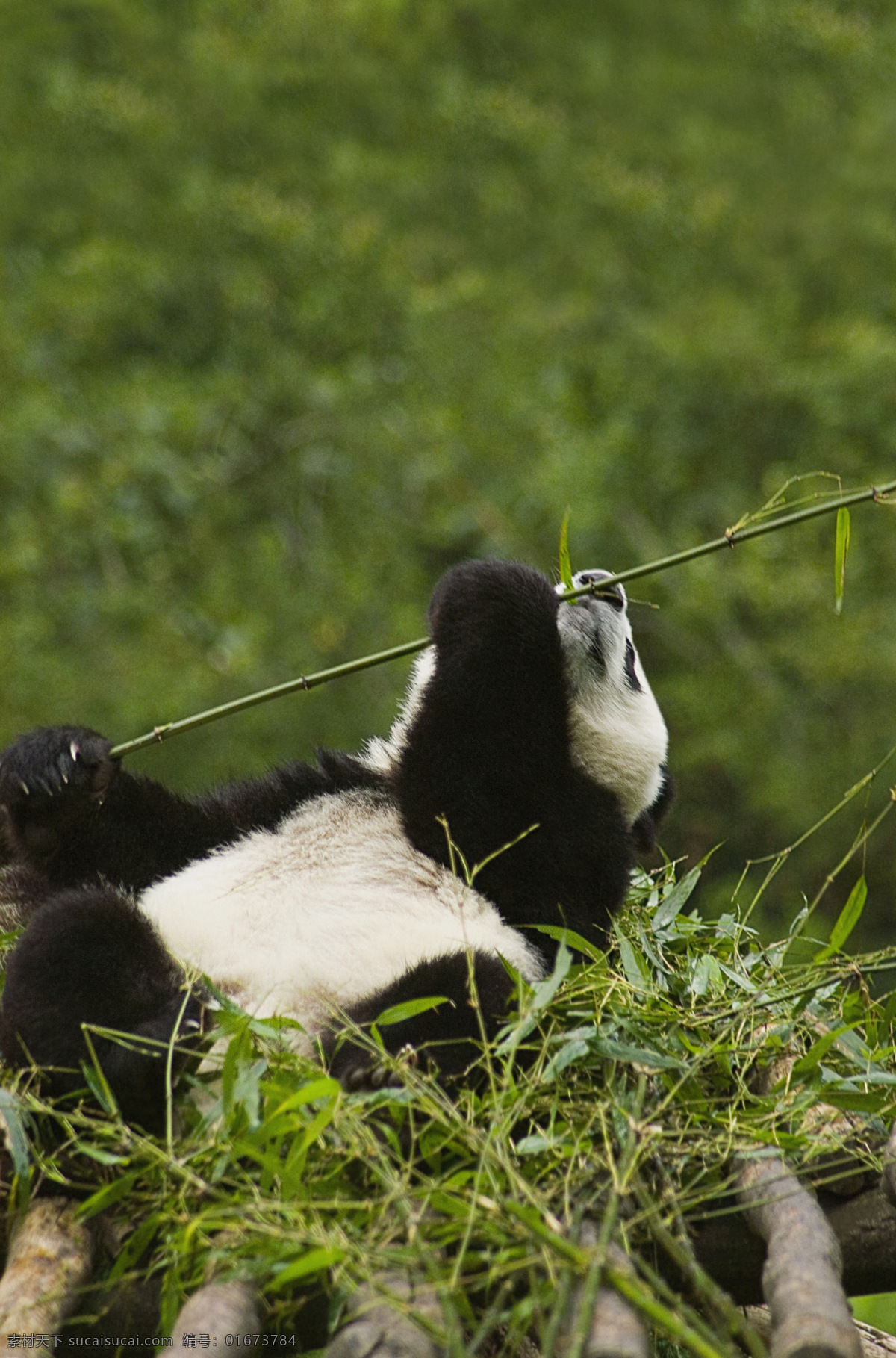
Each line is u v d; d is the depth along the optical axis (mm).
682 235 50219
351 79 54312
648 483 44125
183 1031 11602
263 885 13773
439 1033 11984
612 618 15250
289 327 46656
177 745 38000
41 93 52000
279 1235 9547
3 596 39875
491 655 14281
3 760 14273
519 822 14219
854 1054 12188
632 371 45438
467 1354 8469
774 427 46000
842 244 50594
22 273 47000
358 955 13156
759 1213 10297
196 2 56719
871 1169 10992
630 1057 10992
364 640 41000
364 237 46906
